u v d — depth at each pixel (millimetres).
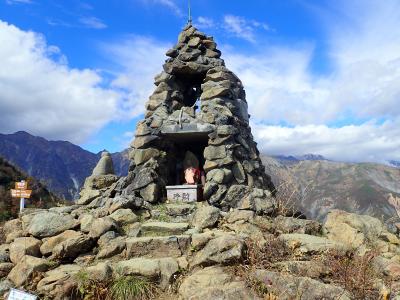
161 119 9852
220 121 9352
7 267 6684
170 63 10602
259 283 5469
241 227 7195
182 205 8539
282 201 8430
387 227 7887
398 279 5664
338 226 7270
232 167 9008
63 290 5789
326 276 5668
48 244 7016
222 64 10688
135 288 5852
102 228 7238
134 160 9594
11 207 19125
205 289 5355
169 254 6676
